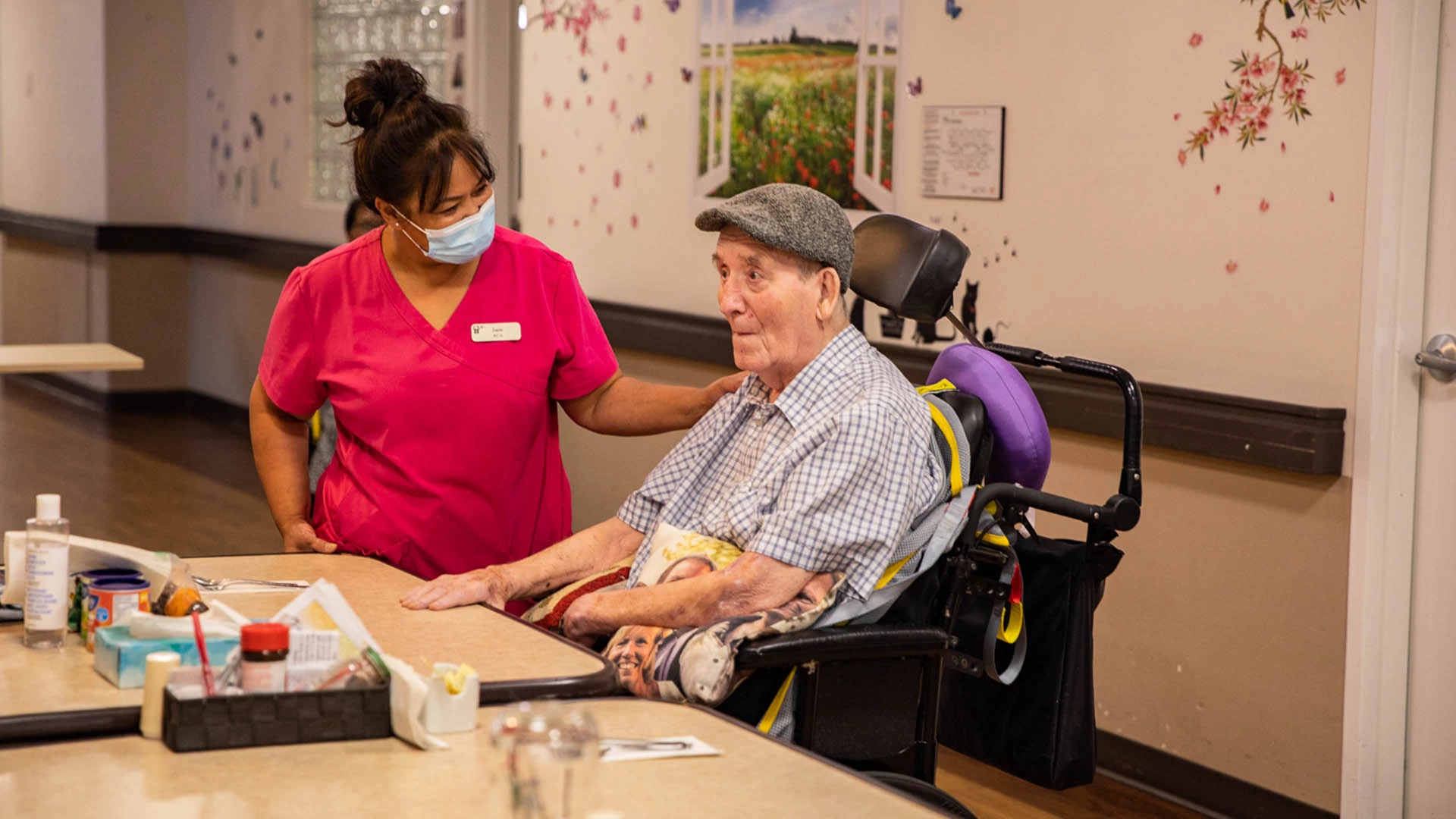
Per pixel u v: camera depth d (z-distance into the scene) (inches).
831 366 85.5
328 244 299.0
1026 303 146.9
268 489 100.7
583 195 210.8
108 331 355.3
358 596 84.4
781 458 83.2
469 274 96.8
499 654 72.6
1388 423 118.2
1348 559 120.5
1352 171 118.5
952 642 87.7
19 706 61.2
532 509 102.0
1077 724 89.2
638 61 197.8
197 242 349.4
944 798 78.0
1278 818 126.7
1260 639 127.7
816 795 55.4
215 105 345.7
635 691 79.4
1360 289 118.3
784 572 81.0
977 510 87.1
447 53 245.4
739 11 180.1
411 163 88.4
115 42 349.1
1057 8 141.4
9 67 402.9
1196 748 133.8
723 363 180.7
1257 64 125.0
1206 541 131.6
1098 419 137.3
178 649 64.9
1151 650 137.2
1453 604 118.1
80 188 366.0
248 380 339.0
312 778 55.6
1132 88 135.2
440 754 58.7
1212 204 129.3
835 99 167.8
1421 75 115.6
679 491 91.7
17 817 50.8
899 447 81.8
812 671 79.5
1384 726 121.2
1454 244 116.4
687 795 55.0
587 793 45.4
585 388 102.3
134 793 53.5
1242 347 127.8
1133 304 136.6
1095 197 139.3
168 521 244.2
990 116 148.8
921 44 156.3
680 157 191.2
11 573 76.9
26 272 393.7
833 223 84.0
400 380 95.5
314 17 303.3
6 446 307.3
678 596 81.4
